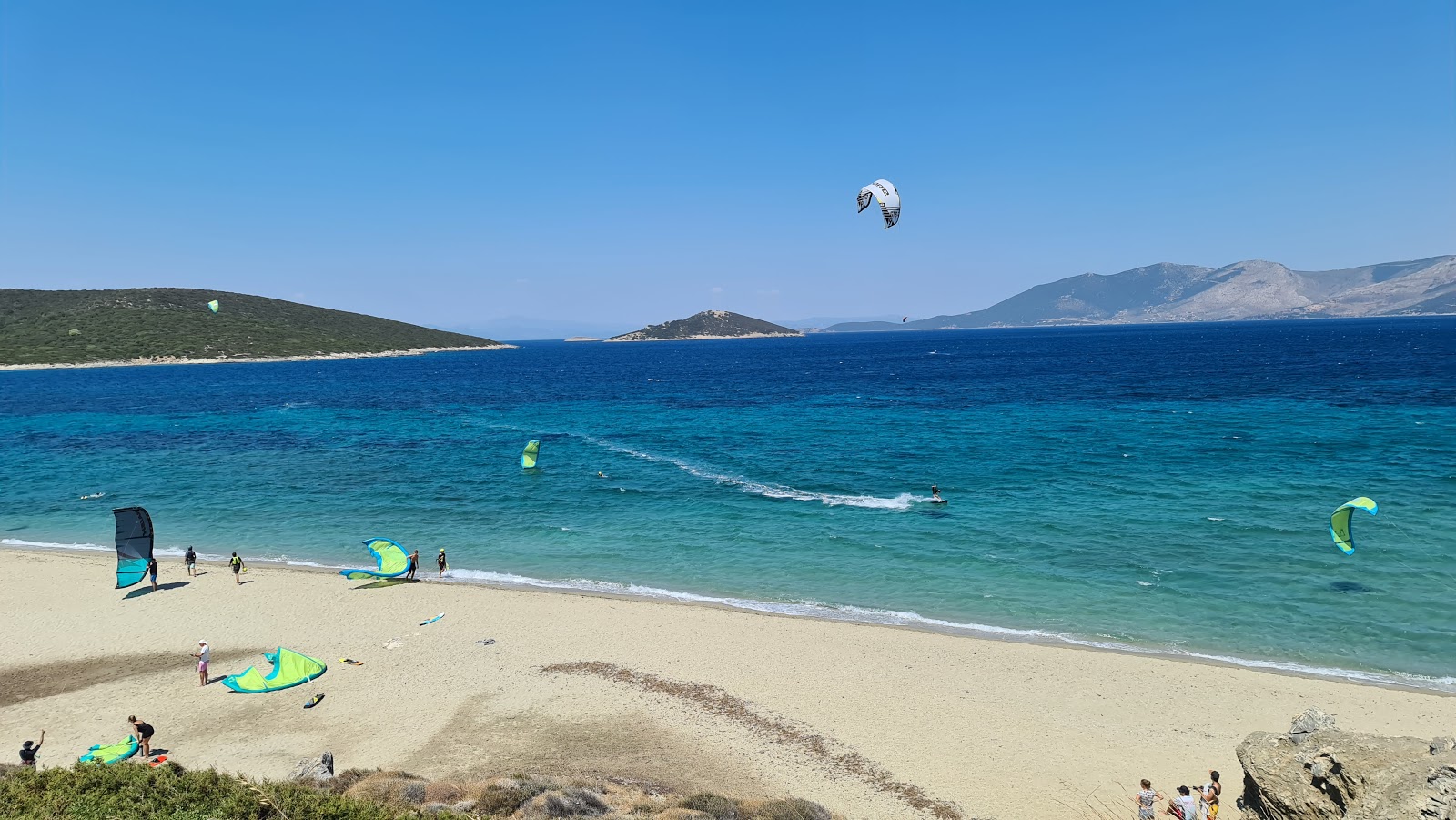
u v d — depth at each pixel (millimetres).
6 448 66812
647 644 25766
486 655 25047
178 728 20578
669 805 16047
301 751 19438
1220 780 17953
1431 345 169625
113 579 32812
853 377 135625
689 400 102000
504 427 78188
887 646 25391
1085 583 30188
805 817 15555
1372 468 45906
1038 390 101125
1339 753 13289
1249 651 24406
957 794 17656
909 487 46469
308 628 27375
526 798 15773
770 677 23375
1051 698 21875
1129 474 47281
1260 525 36031
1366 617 26250
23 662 24812
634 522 40625
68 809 12312
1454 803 10703
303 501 46438
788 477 50438
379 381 144875
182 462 59031
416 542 38188
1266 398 82000
